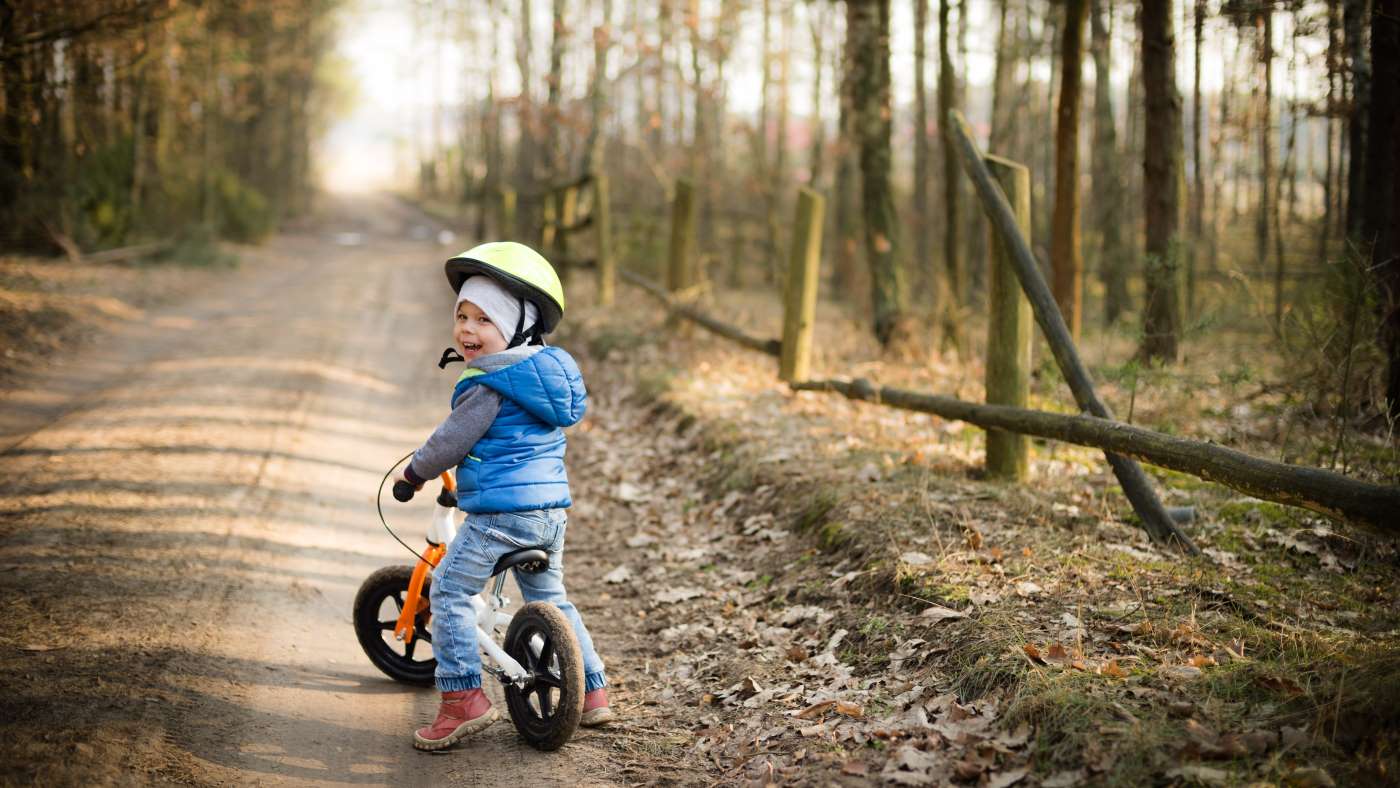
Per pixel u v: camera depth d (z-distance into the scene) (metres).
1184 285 8.19
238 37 22.98
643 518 6.25
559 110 17.73
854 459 6.07
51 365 9.20
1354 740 2.68
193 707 3.60
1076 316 7.70
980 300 11.66
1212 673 3.13
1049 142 16.62
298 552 5.31
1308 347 6.17
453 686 3.46
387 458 7.41
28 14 11.16
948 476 5.64
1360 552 4.37
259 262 20.31
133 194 18.42
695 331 10.98
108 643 4.00
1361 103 8.41
